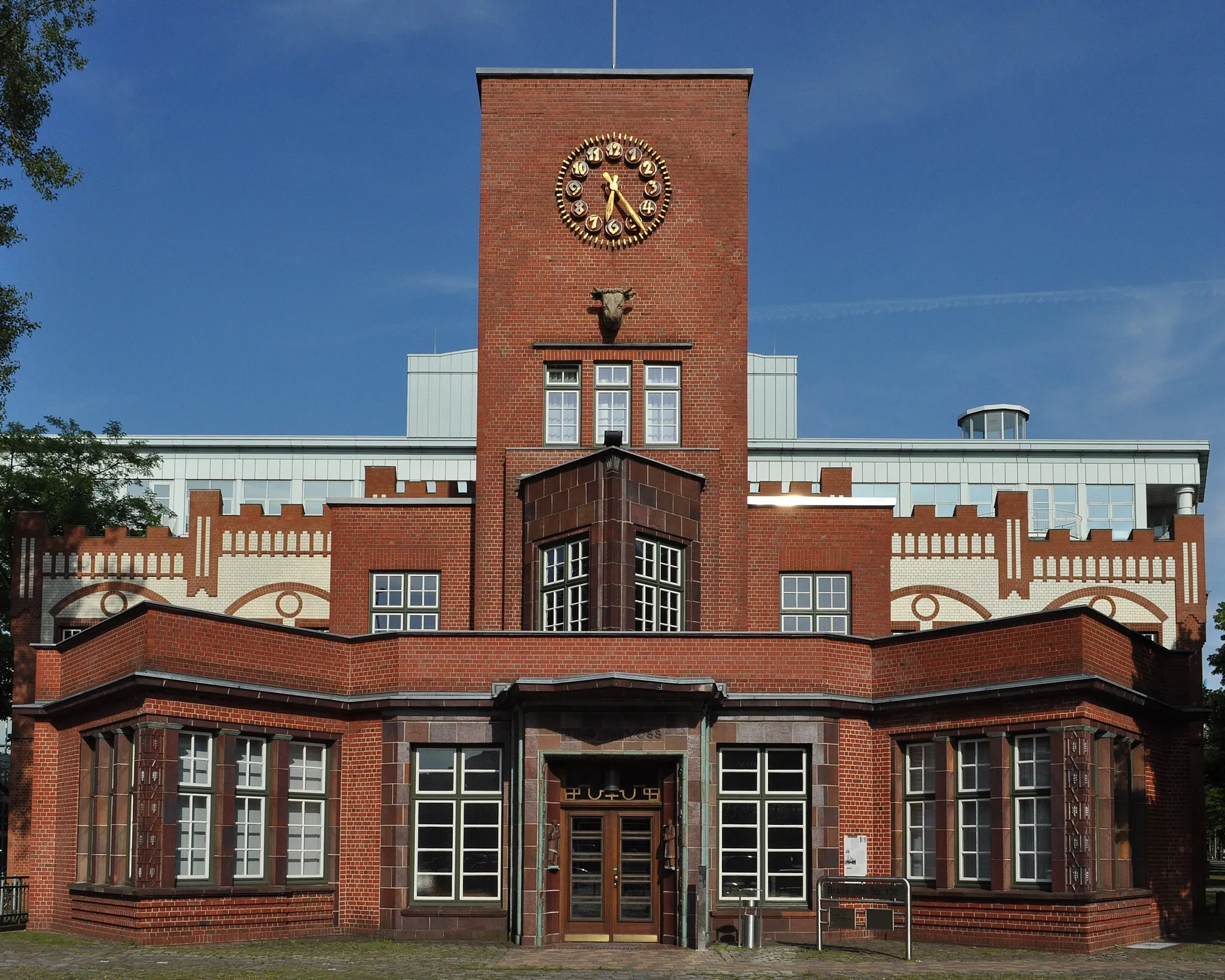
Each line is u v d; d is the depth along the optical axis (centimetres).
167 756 2452
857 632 3319
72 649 2856
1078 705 2425
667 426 3250
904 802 2631
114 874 2528
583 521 2970
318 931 2616
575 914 2505
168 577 4006
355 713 2702
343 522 3369
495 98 3350
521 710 2523
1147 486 6862
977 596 3934
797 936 2516
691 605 3061
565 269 3300
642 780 2538
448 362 7275
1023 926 2422
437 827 2616
